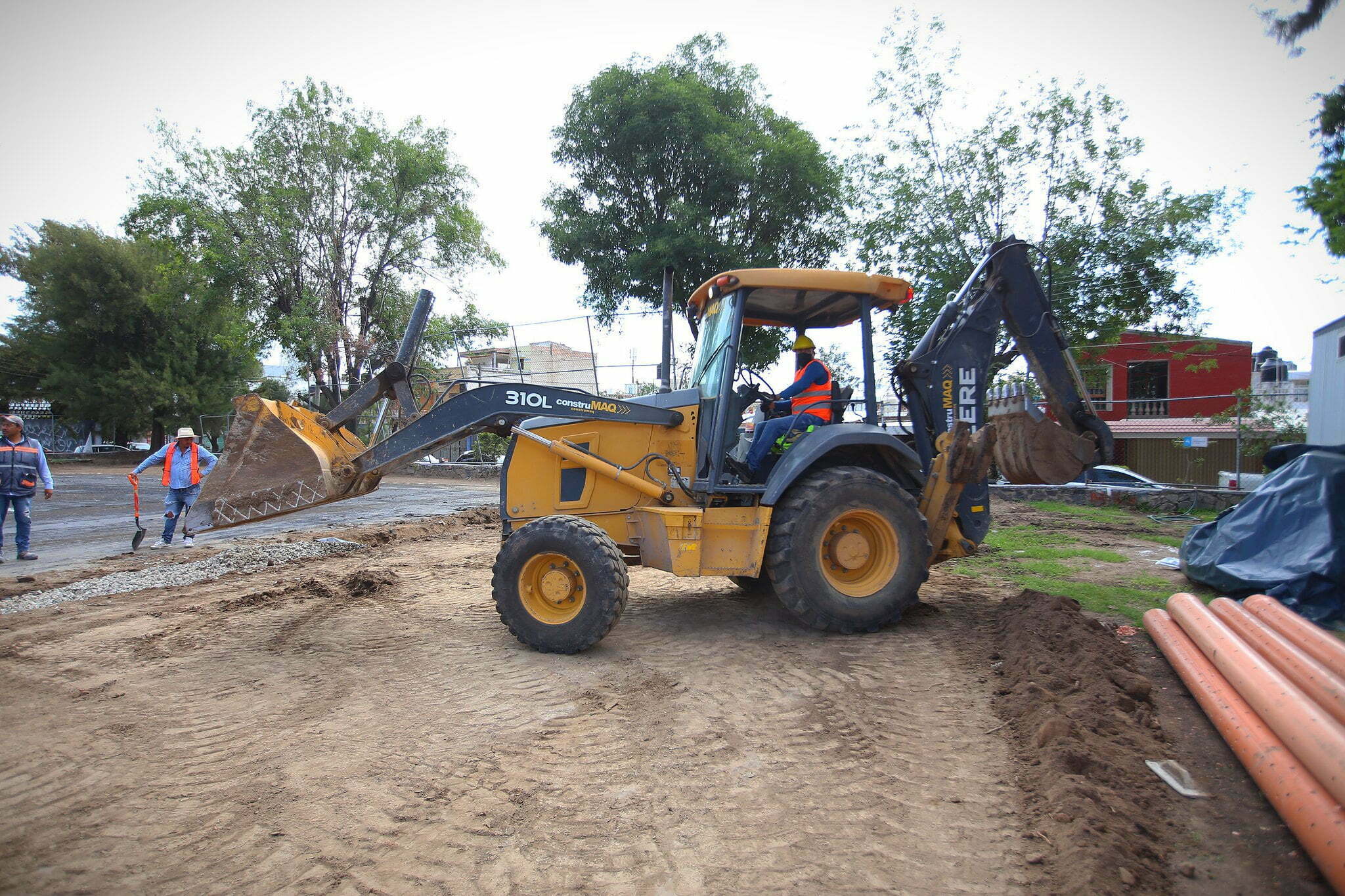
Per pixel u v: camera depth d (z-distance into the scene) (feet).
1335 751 8.19
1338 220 21.52
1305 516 18.58
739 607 19.65
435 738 11.50
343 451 18.39
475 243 78.23
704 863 8.21
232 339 71.56
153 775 10.34
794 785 9.95
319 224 74.74
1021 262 18.63
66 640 16.83
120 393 100.32
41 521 39.32
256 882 7.92
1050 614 16.10
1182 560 21.76
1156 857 7.95
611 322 60.39
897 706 12.64
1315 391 39.45
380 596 21.18
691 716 12.28
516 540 15.78
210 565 25.08
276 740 11.45
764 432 18.43
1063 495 46.06
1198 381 70.28
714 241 54.19
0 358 105.70
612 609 15.25
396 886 7.84
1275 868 7.84
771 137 57.21
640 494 17.61
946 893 7.57
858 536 16.89
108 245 102.78
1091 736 10.47
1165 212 51.03
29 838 8.79
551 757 10.85
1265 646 12.30
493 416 17.63
